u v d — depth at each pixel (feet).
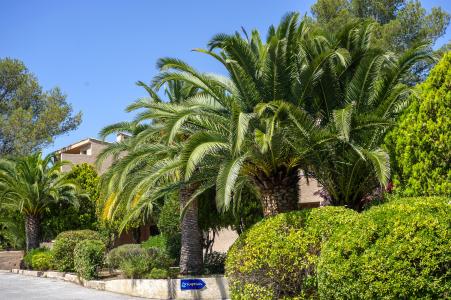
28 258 78.38
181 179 42.09
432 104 30.22
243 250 33.83
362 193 39.60
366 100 39.70
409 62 39.17
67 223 86.43
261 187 39.50
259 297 32.42
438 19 83.51
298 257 31.68
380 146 36.22
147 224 89.40
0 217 91.66
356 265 23.91
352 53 40.24
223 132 39.04
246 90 38.73
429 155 30.01
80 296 48.26
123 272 51.60
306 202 65.92
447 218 23.08
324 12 88.79
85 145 120.47
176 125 36.22
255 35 44.34
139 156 43.57
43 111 123.44
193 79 40.52
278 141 36.14
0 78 122.31
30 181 82.17
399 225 23.65
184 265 50.24
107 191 46.42
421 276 22.16
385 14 88.69
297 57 39.75
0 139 115.75
